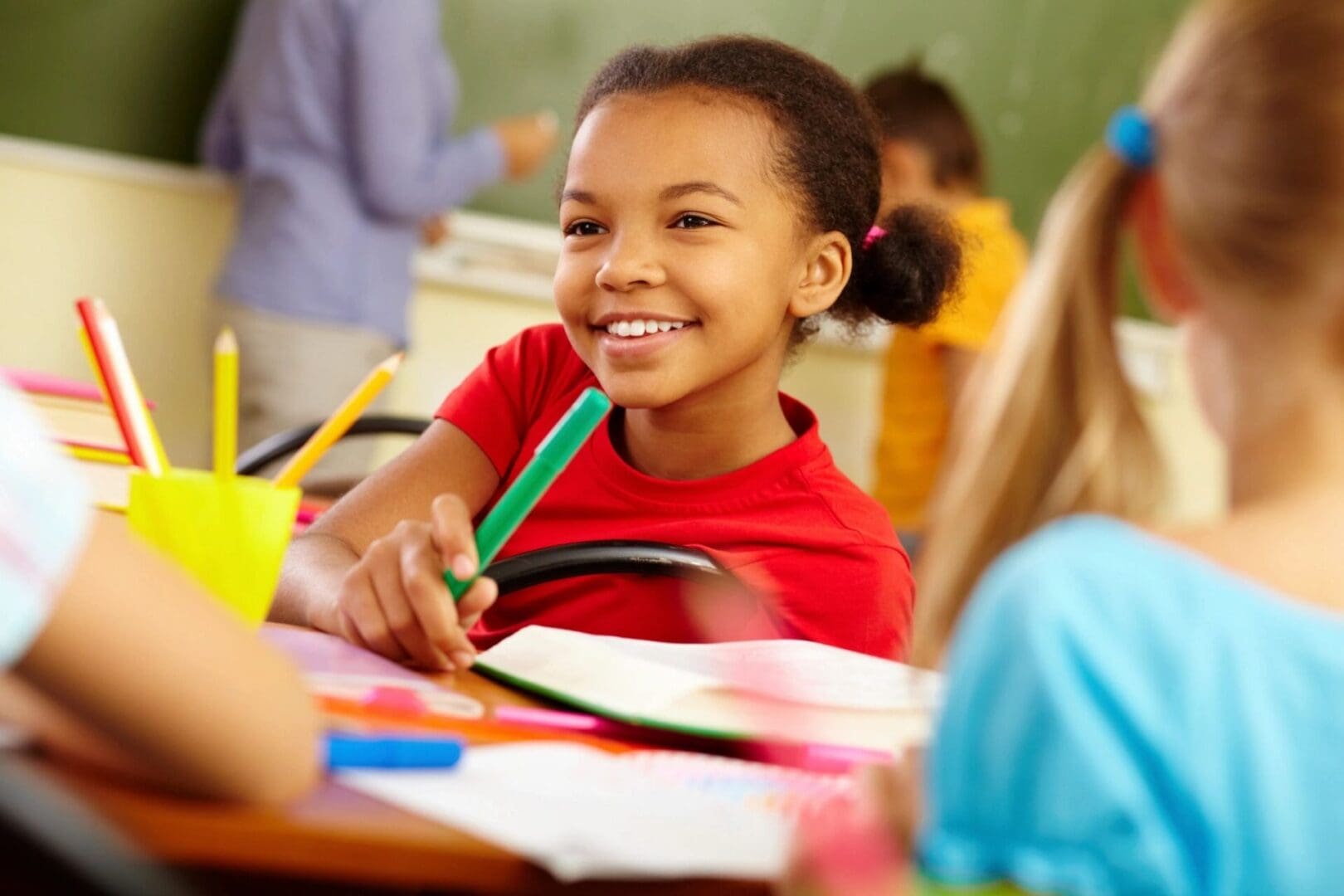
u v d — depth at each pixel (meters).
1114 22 4.24
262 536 1.02
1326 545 0.63
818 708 0.93
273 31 3.39
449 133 3.84
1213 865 0.58
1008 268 3.23
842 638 1.45
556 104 3.91
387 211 3.43
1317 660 0.60
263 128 3.42
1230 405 0.67
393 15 3.32
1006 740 0.58
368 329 3.47
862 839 0.62
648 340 1.42
